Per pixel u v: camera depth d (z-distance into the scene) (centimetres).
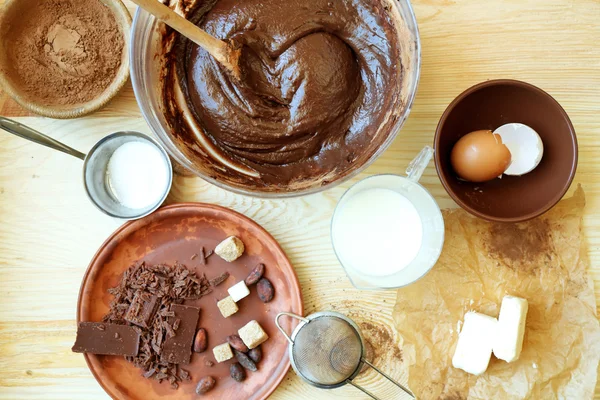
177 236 58
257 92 53
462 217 56
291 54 52
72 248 58
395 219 55
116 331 56
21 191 58
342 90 52
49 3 57
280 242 57
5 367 58
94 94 57
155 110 52
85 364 57
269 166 54
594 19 56
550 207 51
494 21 57
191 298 57
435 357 55
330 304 57
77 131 58
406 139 57
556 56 57
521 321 53
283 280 56
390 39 52
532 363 55
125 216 55
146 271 57
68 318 58
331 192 57
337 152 54
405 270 54
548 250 55
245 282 56
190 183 58
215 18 53
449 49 57
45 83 56
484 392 55
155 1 43
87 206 58
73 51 57
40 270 58
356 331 54
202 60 53
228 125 53
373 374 56
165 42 53
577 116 57
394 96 52
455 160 53
